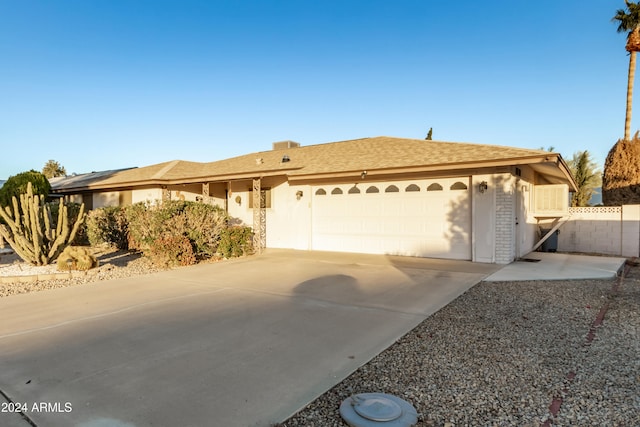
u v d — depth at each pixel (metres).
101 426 2.71
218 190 16.55
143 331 4.86
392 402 2.99
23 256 9.90
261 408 2.96
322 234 13.25
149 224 11.28
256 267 9.95
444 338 4.52
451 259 10.78
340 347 4.27
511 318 5.30
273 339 4.54
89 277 8.81
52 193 19.36
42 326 5.09
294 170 12.72
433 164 10.06
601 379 3.39
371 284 7.67
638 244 12.57
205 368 3.72
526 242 12.12
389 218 11.84
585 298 6.43
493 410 2.89
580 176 24.94
